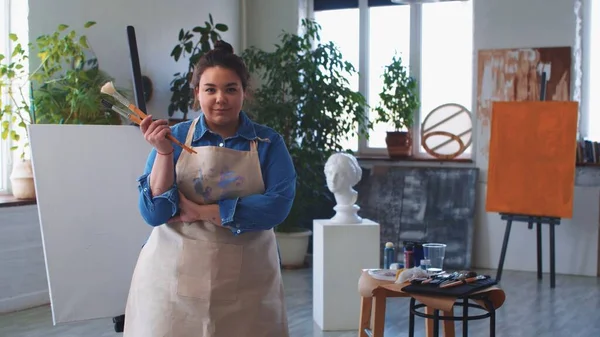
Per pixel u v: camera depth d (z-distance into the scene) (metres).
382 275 3.33
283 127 6.61
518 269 6.74
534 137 5.96
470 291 2.88
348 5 7.68
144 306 2.18
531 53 6.62
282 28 7.62
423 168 7.04
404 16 7.44
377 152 7.60
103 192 3.03
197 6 7.04
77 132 2.99
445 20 7.26
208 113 2.11
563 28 6.52
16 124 5.44
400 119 7.29
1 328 4.58
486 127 6.86
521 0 6.62
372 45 7.61
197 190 2.15
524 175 6.00
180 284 2.13
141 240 3.12
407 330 4.62
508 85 6.72
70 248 2.94
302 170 6.62
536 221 5.97
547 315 5.02
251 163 2.17
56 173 2.93
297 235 6.72
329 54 7.30
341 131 6.81
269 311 2.19
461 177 6.88
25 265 5.10
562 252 6.55
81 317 2.96
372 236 4.63
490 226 6.83
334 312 4.62
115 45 6.04
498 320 4.88
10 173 5.50
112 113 5.32
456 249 6.70
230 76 2.09
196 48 6.43
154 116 6.51
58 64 5.43
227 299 2.13
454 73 7.23
